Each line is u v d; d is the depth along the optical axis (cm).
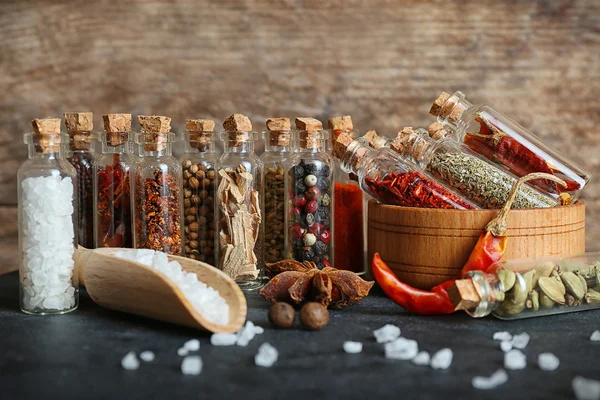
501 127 36
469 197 35
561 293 32
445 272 34
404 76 45
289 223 37
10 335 30
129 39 46
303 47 46
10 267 47
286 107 46
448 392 25
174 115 46
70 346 29
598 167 45
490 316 32
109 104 46
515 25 45
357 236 39
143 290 30
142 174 36
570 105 45
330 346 29
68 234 33
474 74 45
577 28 45
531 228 33
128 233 37
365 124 46
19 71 46
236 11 46
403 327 31
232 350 28
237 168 36
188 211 37
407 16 45
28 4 46
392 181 35
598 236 45
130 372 26
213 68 46
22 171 33
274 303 32
